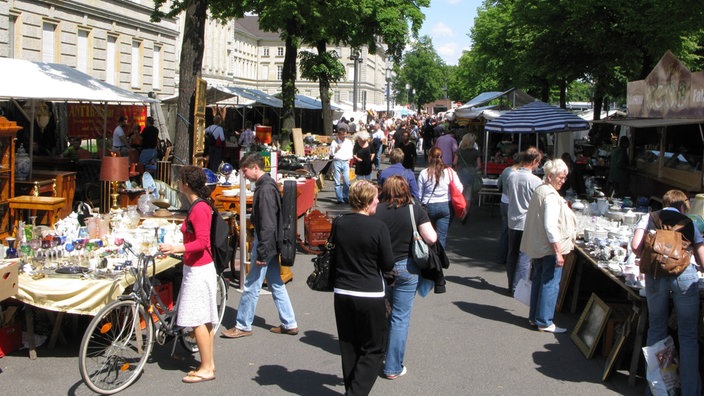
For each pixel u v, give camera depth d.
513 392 5.43
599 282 7.90
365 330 4.77
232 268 8.84
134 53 36.12
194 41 12.86
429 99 94.25
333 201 16.80
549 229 6.67
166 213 8.63
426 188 9.34
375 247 4.77
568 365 6.07
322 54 30.67
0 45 24.28
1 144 8.59
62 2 28.30
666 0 14.43
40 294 5.76
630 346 5.95
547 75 25.39
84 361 5.04
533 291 7.14
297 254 10.78
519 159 9.62
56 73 11.29
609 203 10.13
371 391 5.37
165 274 7.30
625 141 15.41
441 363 6.05
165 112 26.55
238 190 9.61
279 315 6.79
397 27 31.20
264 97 28.42
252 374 5.70
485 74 47.75
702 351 5.51
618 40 20.95
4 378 5.46
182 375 5.65
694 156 11.48
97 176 13.96
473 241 12.18
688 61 22.27
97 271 6.00
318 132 40.88
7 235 8.51
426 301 8.19
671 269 5.09
